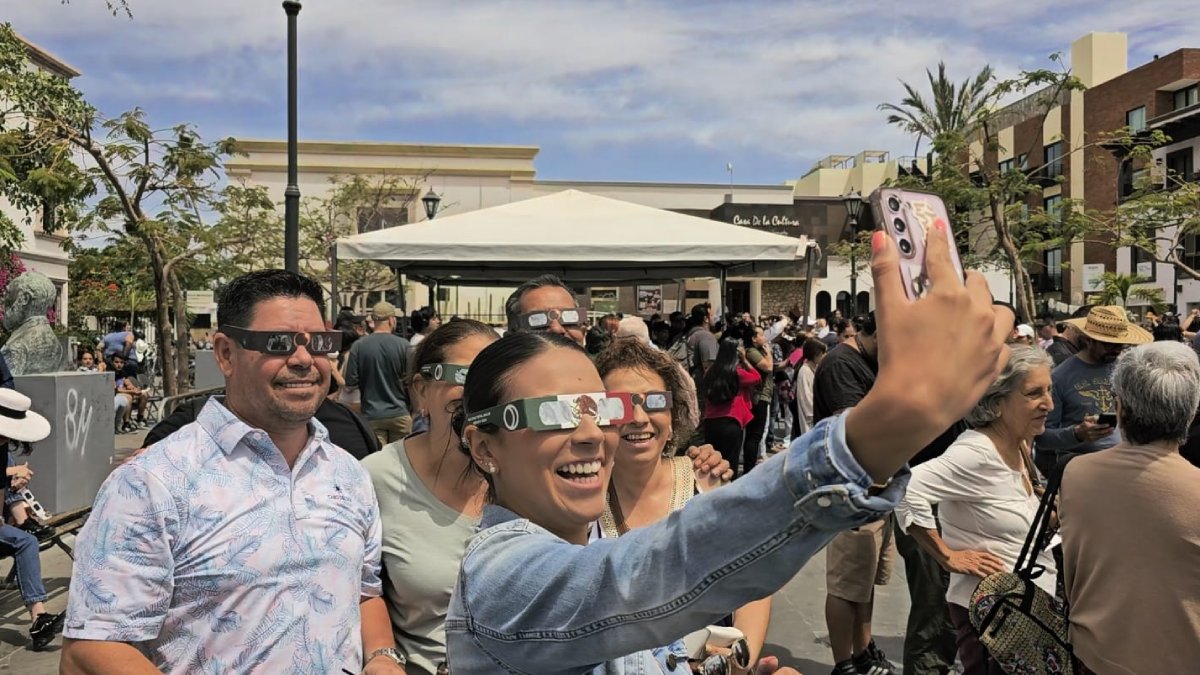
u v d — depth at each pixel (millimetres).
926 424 702
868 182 43688
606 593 896
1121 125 31797
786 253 8344
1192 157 28156
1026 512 3002
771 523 773
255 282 1977
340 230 30891
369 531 2141
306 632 1845
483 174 39250
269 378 1905
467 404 1291
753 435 9117
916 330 721
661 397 2318
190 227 10250
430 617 2191
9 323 6590
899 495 765
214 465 1842
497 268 11023
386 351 7535
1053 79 18000
